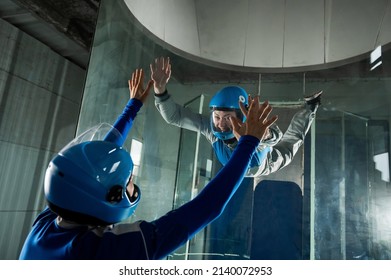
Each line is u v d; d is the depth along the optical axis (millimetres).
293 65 5762
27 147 7590
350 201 4957
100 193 1219
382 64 4945
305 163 5266
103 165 1249
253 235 4777
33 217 7797
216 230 4984
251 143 1554
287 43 5664
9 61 7035
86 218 1241
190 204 1357
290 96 5895
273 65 5859
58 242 1290
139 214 4957
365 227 4707
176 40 5598
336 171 5281
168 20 5398
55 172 1241
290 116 5086
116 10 4664
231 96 3689
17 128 7309
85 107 4387
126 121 2281
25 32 7613
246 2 5484
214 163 5555
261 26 5629
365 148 5367
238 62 5953
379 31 4812
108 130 2109
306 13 5348
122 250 1192
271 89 5969
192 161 5609
